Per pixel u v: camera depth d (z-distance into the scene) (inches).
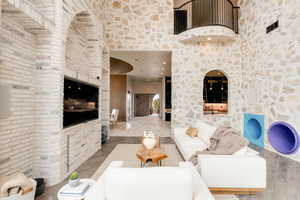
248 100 193.5
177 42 213.9
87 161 129.0
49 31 90.4
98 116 162.6
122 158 135.9
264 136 163.3
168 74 403.9
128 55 240.2
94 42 158.4
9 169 76.3
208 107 343.0
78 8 119.3
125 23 215.0
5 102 54.2
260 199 77.8
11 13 71.6
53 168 92.4
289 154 132.6
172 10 215.2
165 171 39.9
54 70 93.7
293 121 129.9
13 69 78.6
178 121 212.2
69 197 61.4
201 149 110.9
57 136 94.3
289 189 86.0
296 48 127.7
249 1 189.6
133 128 296.0
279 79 144.9
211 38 198.1
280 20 143.3
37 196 80.4
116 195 38.6
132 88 505.0
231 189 79.7
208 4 211.3
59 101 95.7
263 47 166.1
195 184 54.3
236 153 86.8
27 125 87.5
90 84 146.7
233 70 210.2
